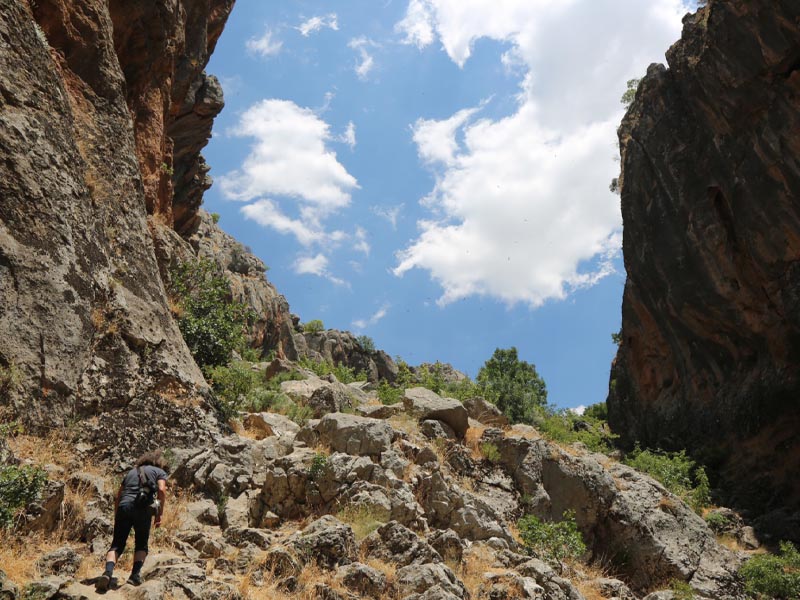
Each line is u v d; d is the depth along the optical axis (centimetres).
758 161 2519
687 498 1864
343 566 862
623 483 1484
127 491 755
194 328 1628
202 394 1236
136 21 1794
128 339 1186
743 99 2559
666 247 3114
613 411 3931
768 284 2553
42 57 1221
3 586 639
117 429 1081
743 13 2467
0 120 1095
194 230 3338
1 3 1168
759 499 2403
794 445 2448
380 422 1250
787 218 2417
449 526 1134
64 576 723
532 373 3981
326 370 3219
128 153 1409
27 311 1033
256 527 1032
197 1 2417
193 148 3041
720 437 2808
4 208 1055
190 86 2539
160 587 711
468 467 1366
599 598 1109
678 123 3114
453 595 810
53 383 1029
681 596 1204
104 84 1419
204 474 1084
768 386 2589
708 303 2906
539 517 1340
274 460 1128
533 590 916
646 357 3569
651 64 3444
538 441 1449
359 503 1038
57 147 1184
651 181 3288
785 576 1320
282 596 792
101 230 1242
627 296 3647
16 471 814
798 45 2311
